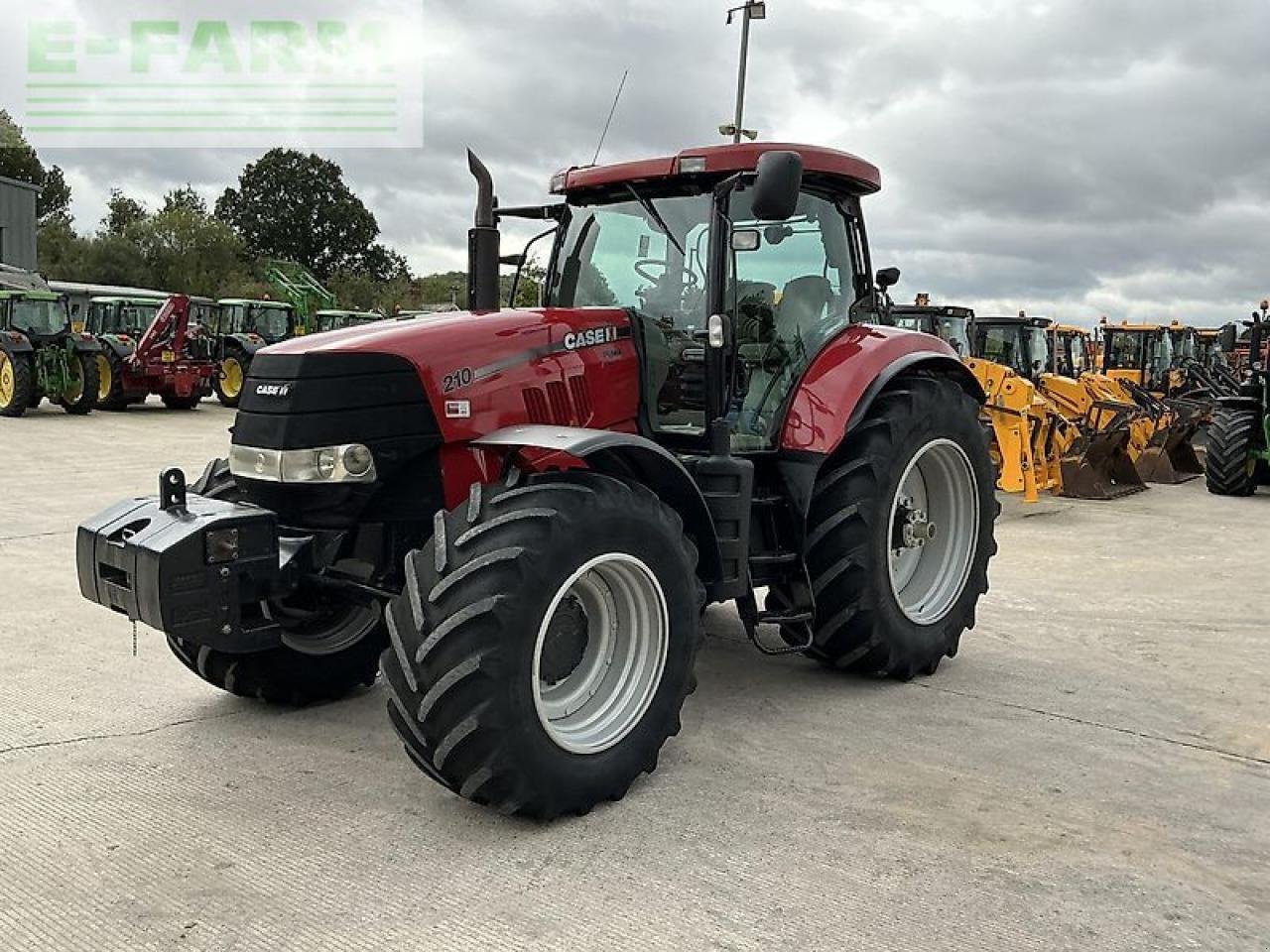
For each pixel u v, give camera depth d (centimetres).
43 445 1319
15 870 288
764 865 291
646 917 264
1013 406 969
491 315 383
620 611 342
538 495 312
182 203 7150
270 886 279
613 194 445
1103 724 403
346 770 358
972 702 428
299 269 3234
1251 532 858
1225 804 333
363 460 346
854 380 428
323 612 414
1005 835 309
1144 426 1193
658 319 424
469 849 300
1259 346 1102
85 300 3484
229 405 2081
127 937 255
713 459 386
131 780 347
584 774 317
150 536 318
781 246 440
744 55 1300
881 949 250
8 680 446
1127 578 673
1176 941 256
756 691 439
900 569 476
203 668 409
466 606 292
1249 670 474
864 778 350
